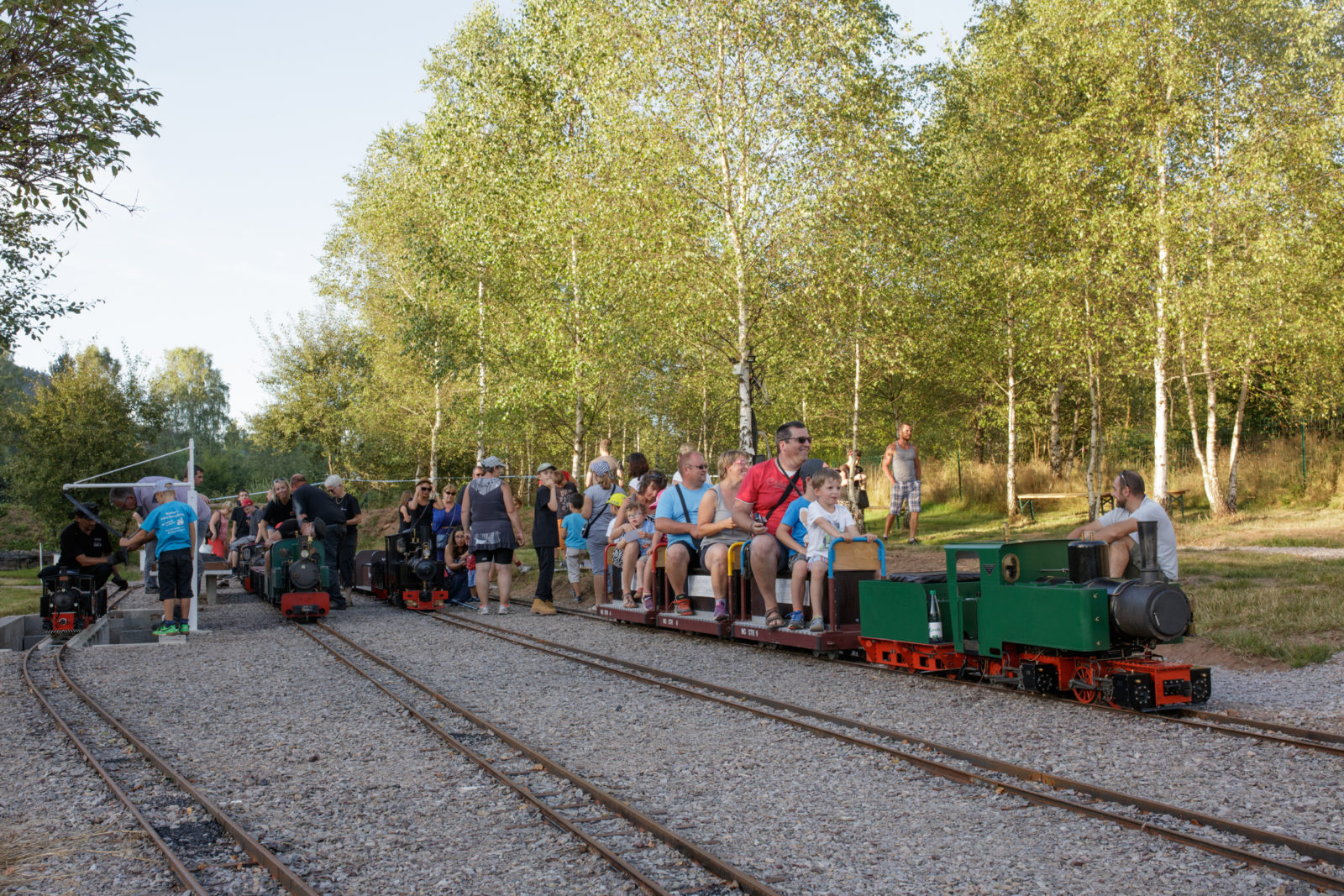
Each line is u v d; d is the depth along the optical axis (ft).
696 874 15.67
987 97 86.74
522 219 83.87
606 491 51.78
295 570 51.62
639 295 70.90
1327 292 71.56
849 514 35.53
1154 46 72.54
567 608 55.11
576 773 21.44
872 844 16.79
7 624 51.42
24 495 134.31
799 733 24.54
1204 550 56.18
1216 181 69.72
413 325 96.84
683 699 29.22
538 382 83.66
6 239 53.78
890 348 81.87
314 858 16.79
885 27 68.80
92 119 37.83
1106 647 25.54
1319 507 73.87
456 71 94.53
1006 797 19.11
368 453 154.20
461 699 30.04
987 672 29.53
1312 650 31.22
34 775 22.57
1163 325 71.05
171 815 19.40
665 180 65.67
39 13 35.42
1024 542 28.89
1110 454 110.22
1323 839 16.24
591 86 72.23
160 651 41.65
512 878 15.74
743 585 38.50
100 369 142.20
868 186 66.59
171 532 45.06
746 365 66.74
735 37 65.26
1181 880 14.89
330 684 33.09
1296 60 72.59
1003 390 100.27
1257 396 94.32
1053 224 79.97
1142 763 21.01
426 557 56.39
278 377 170.71
